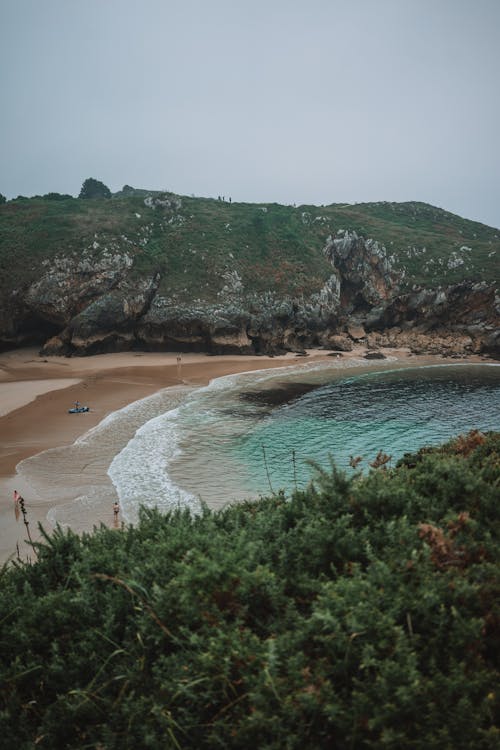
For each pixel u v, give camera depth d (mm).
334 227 104750
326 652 3518
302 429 38969
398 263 92750
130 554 5113
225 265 86188
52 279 73875
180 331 78250
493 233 125812
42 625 4266
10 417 41688
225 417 42625
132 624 4113
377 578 3900
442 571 4152
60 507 23719
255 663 3406
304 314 82625
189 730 3299
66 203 97875
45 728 3582
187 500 24766
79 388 53719
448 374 64312
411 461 9109
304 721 3121
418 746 2898
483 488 5270
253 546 4410
